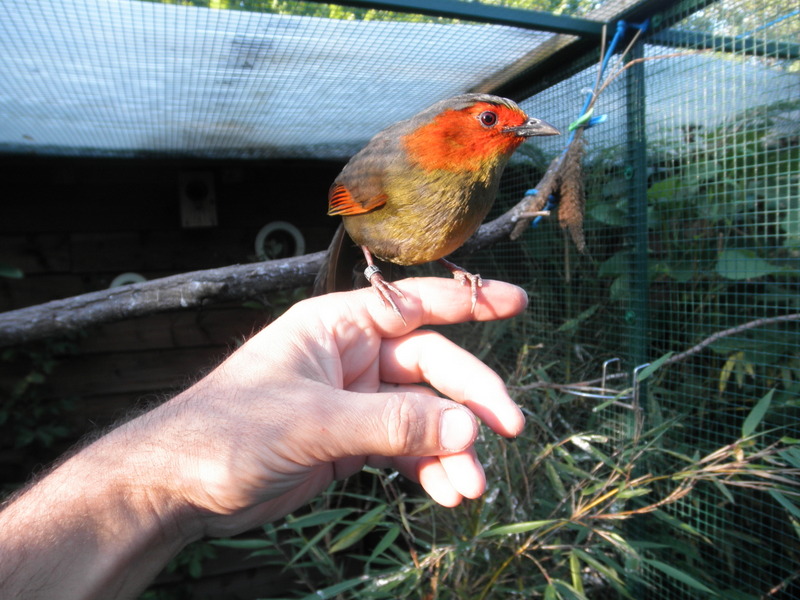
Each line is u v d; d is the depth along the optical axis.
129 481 0.22
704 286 0.55
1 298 0.71
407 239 0.35
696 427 0.51
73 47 0.43
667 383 0.56
